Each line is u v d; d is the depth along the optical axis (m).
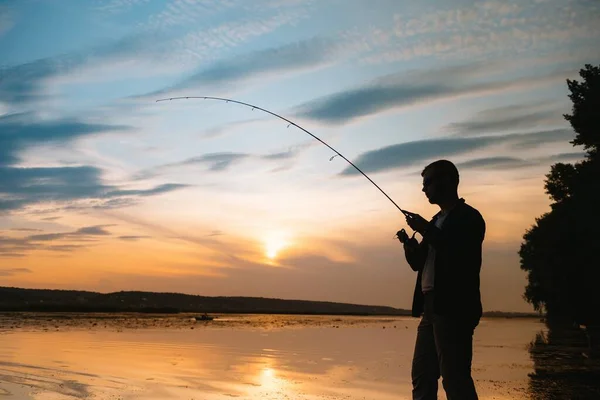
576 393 8.33
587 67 31.38
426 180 4.49
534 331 37.94
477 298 4.18
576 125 31.36
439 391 8.30
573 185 32.69
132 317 61.59
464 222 4.20
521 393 8.33
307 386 8.95
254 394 7.98
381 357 15.02
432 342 4.46
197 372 10.60
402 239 4.64
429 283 4.41
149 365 11.59
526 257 55.00
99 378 9.18
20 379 8.73
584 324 38.97
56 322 37.91
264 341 21.95
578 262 34.16
